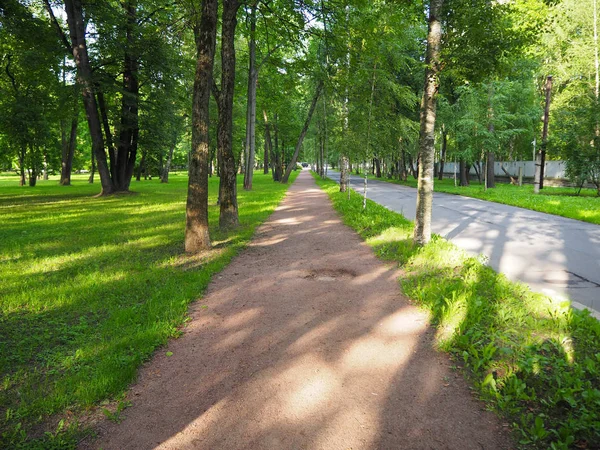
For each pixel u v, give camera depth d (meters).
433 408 3.07
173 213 15.66
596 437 2.66
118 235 10.88
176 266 7.49
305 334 4.47
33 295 5.80
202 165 8.67
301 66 15.27
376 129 15.04
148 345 4.17
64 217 14.70
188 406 3.18
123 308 5.29
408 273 6.71
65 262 7.90
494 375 3.45
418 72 27.94
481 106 26.36
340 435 2.78
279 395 3.29
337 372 3.63
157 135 26.95
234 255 8.45
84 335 4.48
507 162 38.94
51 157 48.50
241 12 14.69
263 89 29.34
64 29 25.39
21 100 24.20
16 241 10.12
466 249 8.55
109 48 22.92
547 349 3.77
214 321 4.93
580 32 26.67
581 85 26.97
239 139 48.22
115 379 3.47
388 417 2.97
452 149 30.91
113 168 26.19
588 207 14.77
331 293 5.86
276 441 2.74
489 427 2.83
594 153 20.75
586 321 4.29
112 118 25.33
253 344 4.26
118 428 2.93
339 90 15.45
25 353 4.11
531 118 32.28
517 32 8.27
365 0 12.59
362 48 14.07
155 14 22.80
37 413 3.09
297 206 18.14
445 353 3.93
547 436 2.70
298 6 12.61
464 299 4.91
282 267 7.43
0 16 19.78
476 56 8.07
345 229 11.62
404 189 29.45
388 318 4.86
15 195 25.53
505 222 12.31
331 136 16.53
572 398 2.94
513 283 5.90
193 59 24.80
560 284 6.11
